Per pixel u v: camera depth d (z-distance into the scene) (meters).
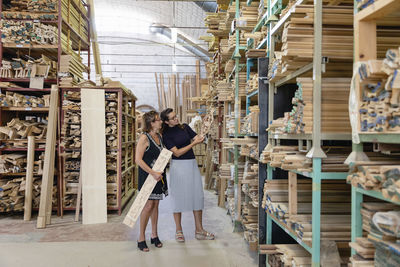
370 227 1.17
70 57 4.62
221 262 2.84
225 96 4.91
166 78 15.88
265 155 2.29
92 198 4.29
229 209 4.52
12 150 4.66
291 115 1.83
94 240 3.49
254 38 3.22
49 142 4.24
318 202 1.60
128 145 6.12
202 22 12.80
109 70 15.76
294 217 1.86
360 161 1.26
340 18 1.63
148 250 3.14
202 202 3.53
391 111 1.04
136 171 6.88
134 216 3.07
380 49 1.58
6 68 4.50
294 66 1.84
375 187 1.09
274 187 2.35
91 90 4.54
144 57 15.93
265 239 2.63
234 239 3.51
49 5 4.61
